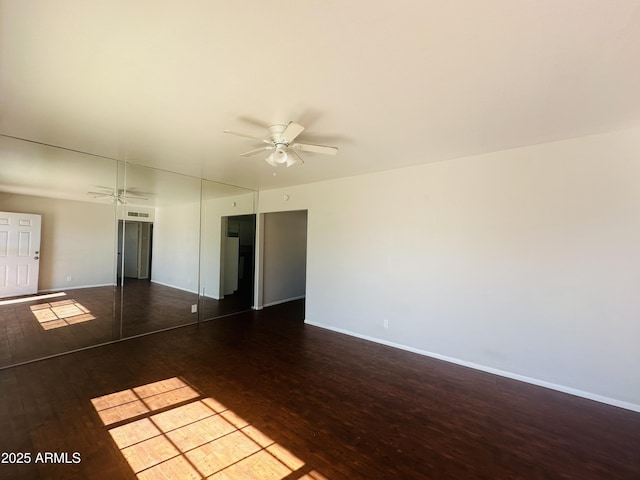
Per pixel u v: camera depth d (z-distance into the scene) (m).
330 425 2.21
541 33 1.38
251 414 2.32
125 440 1.97
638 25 1.30
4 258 3.96
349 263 4.38
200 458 1.84
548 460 1.90
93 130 2.65
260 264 5.89
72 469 1.71
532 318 2.95
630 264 2.52
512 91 1.93
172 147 3.11
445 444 2.03
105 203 4.27
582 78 1.76
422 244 3.68
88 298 4.25
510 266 3.08
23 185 4.07
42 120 2.45
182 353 3.55
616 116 2.28
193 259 5.20
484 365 3.21
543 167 2.90
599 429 2.22
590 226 2.68
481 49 1.51
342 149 3.12
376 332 4.07
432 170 3.61
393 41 1.45
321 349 3.77
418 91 1.94
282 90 1.95
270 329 4.59
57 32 1.40
